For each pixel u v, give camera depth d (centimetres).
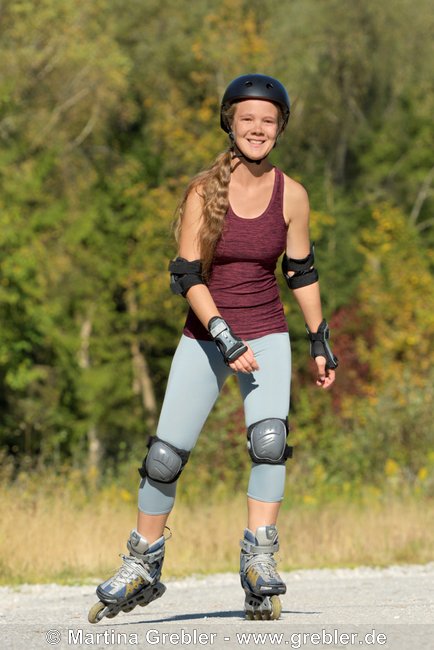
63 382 7162
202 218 1073
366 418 4203
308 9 7875
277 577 1084
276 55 7438
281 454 1083
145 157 7800
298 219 1100
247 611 1105
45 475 3177
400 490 3581
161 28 7856
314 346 1143
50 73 7019
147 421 8000
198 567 2494
